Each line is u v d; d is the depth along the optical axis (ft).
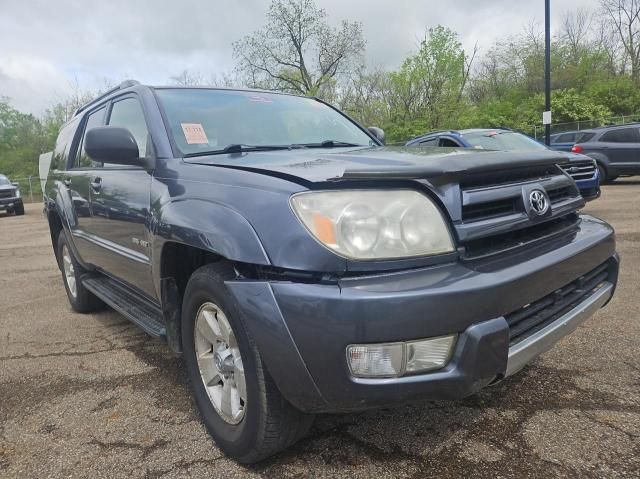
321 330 5.73
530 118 102.12
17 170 150.92
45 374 10.83
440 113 88.74
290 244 6.00
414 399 5.88
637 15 119.85
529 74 127.03
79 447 7.91
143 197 9.08
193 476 7.02
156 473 7.14
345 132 12.01
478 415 8.23
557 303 7.37
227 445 7.32
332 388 5.86
